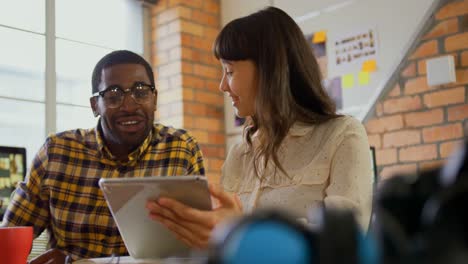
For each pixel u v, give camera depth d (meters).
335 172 1.17
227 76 1.31
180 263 0.85
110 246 1.60
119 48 3.66
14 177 2.65
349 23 3.14
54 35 3.31
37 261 1.34
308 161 1.24
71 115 3.34
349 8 3.15
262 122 1.27
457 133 2.68
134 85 1.64
